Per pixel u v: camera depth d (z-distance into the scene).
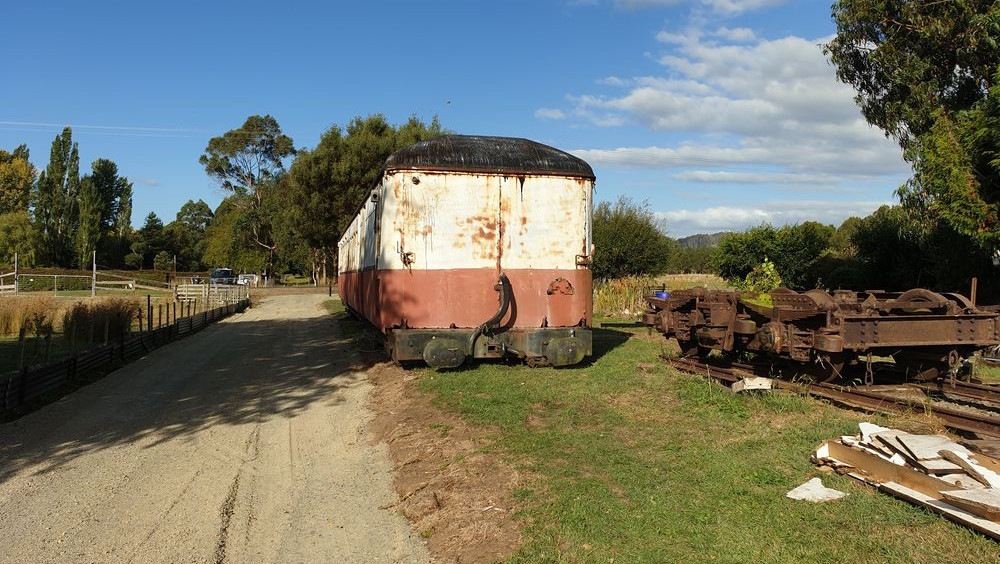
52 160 66.31
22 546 4.67
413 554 4.47
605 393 7.91
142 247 78.56
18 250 60.94
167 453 6.94
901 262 17.64
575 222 10.25
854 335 6.38
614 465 5.34
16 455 6.82
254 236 67.88
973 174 11.17
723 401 6.88
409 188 9.73
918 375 7.29
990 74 12.70
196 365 12.88
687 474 5.01
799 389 6.92
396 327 9.84
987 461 4.21
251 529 4.98
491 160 9.98
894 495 4.23
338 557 4.47
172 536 4.85
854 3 15.28
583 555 3.91
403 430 7.21
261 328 21.44
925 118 14.06
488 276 9.90
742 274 25.86
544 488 4.96
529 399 7.75
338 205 43.38
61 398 9.54
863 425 5.11
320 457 6.81
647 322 9.92
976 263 13.35
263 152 76.38
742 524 4.08
